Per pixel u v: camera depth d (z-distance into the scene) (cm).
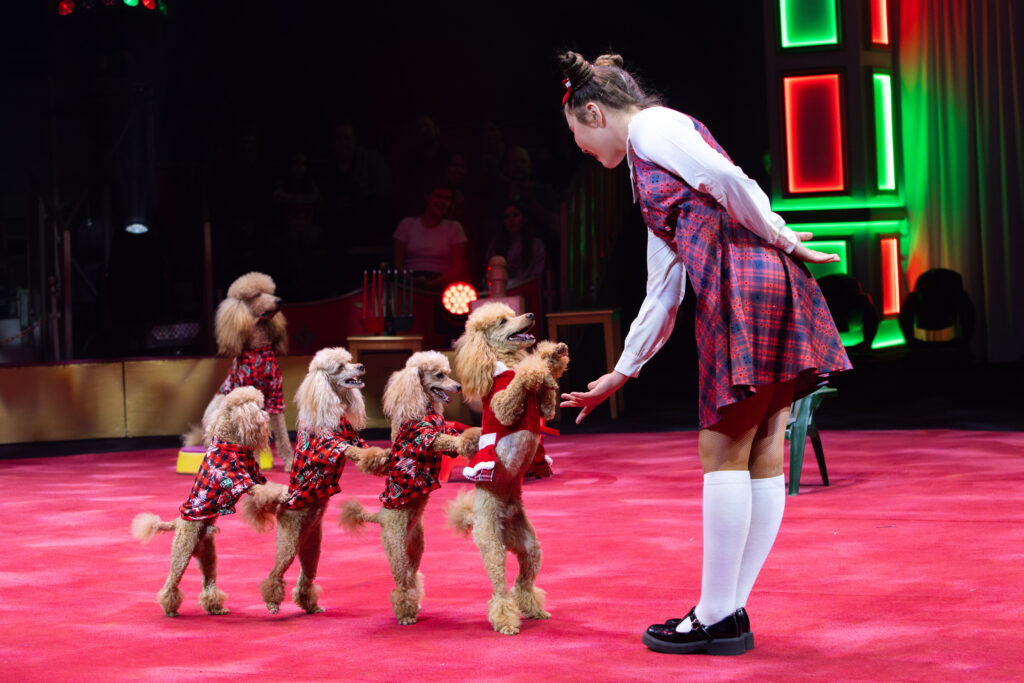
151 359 1079
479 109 1756
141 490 729
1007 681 276
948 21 1440
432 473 380
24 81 1683
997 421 919
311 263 1489
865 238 1449
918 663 294
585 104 335
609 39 1744
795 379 322
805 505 568
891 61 1459
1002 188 1410
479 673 300
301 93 1730
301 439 405
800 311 304
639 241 1592
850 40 1423
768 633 333
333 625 373
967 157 1439
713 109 1725
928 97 1462
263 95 1717
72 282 1524
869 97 1431
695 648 312
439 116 1755
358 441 407
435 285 1309
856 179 1432
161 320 1440
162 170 1591
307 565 397
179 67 1697
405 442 383
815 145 1438
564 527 539
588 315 1064
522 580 372
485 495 365
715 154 298
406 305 1191
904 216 1488
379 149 1714
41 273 1377
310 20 1727
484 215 1545
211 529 396
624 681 287
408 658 321
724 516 308
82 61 1577
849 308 1370
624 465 772
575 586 413
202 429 838
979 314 1431
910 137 1485
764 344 299
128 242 1437
